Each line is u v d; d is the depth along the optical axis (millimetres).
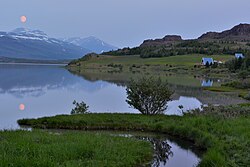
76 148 14688
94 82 95125
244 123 20859
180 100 54062
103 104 47281
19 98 53531
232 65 167000
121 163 13773
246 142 16094
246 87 82688
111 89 73938
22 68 191750
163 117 26484
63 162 12695
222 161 13398
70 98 55125
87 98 55375
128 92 29391
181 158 16234
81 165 12664
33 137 16922
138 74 148625
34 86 77000
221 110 26734
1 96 55594
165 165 14992
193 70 185000
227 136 17672
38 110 40625
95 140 16953
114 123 24281
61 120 24812
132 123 24141
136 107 28906
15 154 12898
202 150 17781
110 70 190375
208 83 101750
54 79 103500
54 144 15211
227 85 91000
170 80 110625
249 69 147125
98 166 12914
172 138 20875
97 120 24812
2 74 120062
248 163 13453
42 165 11727
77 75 132750
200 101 53188
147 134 22188
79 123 24375
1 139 16094
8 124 26859
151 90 28422
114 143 16875
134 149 16156
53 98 54719
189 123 21844
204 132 19125
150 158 15930
